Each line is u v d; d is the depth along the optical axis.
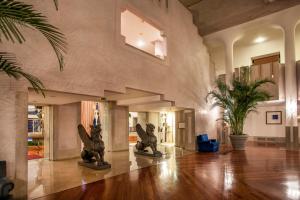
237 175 5.23
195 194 3.92
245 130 13.66
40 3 4.44
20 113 3.98
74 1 5.14
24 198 3.76
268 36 12.58
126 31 11.10
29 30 4.23
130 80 6.57
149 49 12.64
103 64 5.73
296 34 12.25
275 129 12.63
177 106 9.08
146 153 8.63
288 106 10.01
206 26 11.56
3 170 3.60
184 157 8.09
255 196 3.80
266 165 6.36
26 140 4.04
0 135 3.80
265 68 11.12
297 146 9.71
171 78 8.62
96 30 5.61
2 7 1.88
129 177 5.16
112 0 6.20
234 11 10.50
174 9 9.30
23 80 4.08
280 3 9.82
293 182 4.61
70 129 8.20
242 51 14.26
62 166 6.56
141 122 13.72
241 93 9.66
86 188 4.32
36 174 5.54
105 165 6.19
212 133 11.92
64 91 4.75
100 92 5.58
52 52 4.58
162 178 5.04
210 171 5.69
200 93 11.03
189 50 10.40
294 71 9.92
